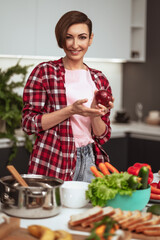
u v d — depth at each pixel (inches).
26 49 142.3
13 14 137.6
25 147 128.8
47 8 145.4
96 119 75.1
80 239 44.8
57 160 75.9
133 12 181.9
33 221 51.4
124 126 170.9
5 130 127.4
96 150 79.5
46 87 76.2
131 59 176.2
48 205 52.5
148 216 50.2
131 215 50.6
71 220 49.8
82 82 78.7
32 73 77.2
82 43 73.5
